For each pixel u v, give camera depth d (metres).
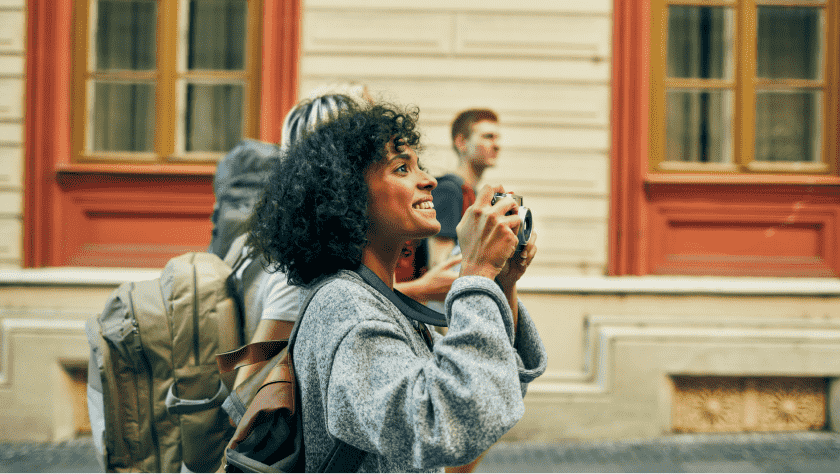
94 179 3.98
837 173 4.09
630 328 3.77
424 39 3.91
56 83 3.97
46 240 3.94
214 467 1.46
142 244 4.00
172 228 4.01
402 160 0.94
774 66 4.15
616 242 3.92
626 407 3.73
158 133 4.09
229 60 4.10
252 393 1.02
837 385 3.85
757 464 3.31
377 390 0.78
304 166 0.92
